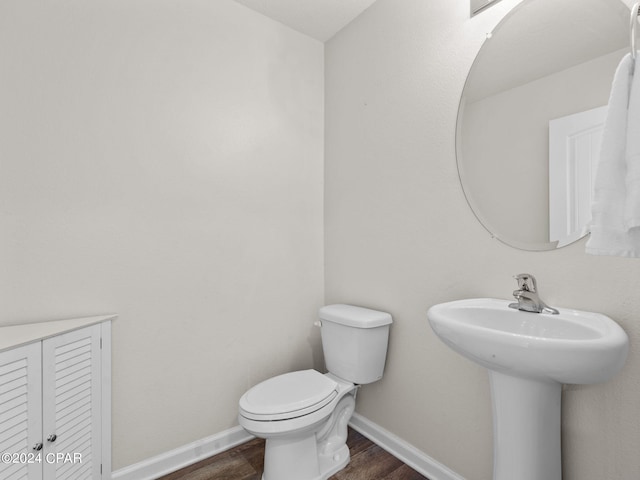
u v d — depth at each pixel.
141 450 1.54
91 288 1.43
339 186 2.11
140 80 1.56
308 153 2.15
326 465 1.58
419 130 1.63
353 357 1.67
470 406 1.41
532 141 1.23
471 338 0.96
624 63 0.84
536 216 1.21
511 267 1.28
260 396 1.48
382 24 1.83
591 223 0.85
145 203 1.57
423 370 1.60
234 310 1.84
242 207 1.87
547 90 1.19
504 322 1.16
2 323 1.26
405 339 1.69
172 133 1.64
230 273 1.82
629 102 0.82
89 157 1.43
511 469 1.04
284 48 2.05
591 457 1.07
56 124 1.36
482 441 1.37
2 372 1.02
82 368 1.31
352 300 2.00
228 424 1.80
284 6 1.90
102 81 1.46
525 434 1.02
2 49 1.26
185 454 1.65
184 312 1.67
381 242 1.82
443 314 1.14
